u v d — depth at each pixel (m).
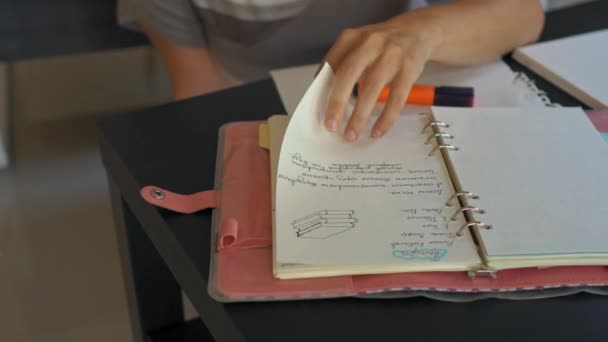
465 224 0.57
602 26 0.98
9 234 1.53
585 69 0.85
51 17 1.58
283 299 0.53
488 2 0.89
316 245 0.55
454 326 0.51
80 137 1.82
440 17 0.83
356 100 0.72
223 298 0.53
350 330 0.51
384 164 0.65
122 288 1.40
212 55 1.22
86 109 1.92
